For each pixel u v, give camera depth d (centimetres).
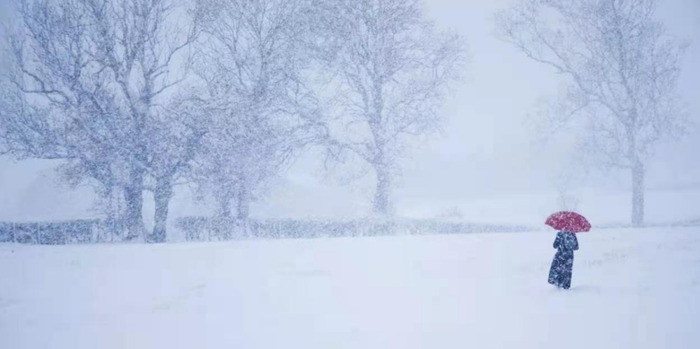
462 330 484
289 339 464
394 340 458
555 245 627
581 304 559
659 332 473
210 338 478
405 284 650
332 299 593
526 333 474
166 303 588
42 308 575
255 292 625
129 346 465
